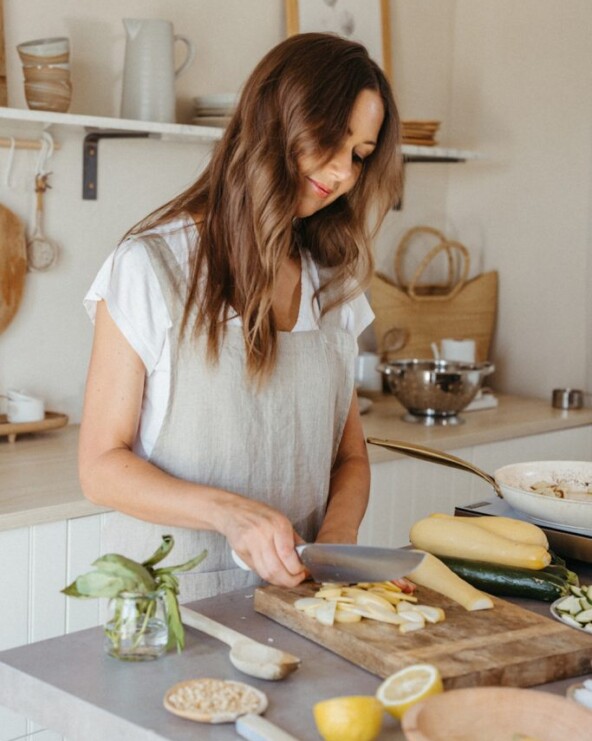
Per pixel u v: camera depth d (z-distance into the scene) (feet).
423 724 3.02
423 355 11.59
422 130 10.62
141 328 4.65
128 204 9.33
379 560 3.94
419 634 3.88
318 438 5.20
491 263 11.91
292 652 3.91
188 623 4.02
